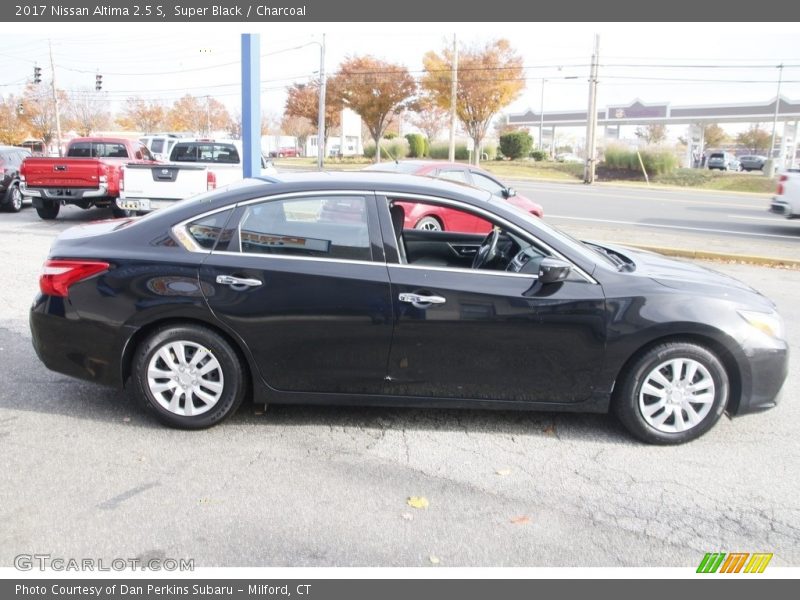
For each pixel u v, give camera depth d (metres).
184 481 3.79
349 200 4.34
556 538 3.39
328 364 4.32
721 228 16.44
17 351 5.85
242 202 4.36
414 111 45.66
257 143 12.28
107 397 4.92
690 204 23.44
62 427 4.41
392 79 43.25
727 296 4.39
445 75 41.59
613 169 41.03
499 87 41.75
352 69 43.41
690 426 4.40
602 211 20.34
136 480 3.78
